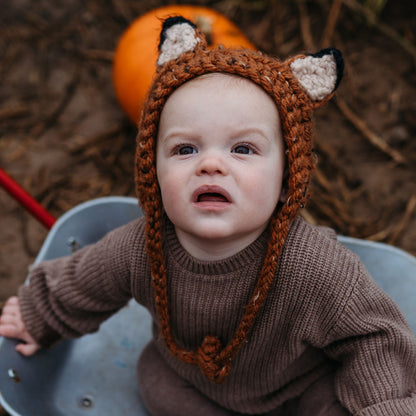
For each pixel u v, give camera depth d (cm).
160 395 121
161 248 96
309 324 96
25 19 256
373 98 231
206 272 95
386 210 205
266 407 115
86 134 226
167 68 91
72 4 259
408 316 129
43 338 120
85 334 126
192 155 87
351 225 201
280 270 94
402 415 94
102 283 107
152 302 106
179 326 103
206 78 87
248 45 185
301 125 90
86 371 134
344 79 235
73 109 233
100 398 131
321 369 111
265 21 254
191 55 91
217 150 86
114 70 194
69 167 217
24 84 239
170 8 193
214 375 103
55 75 242
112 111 233
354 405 98
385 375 95
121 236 104
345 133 223
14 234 200
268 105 88
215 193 86
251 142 86
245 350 102
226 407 118
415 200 206
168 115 89
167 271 98
